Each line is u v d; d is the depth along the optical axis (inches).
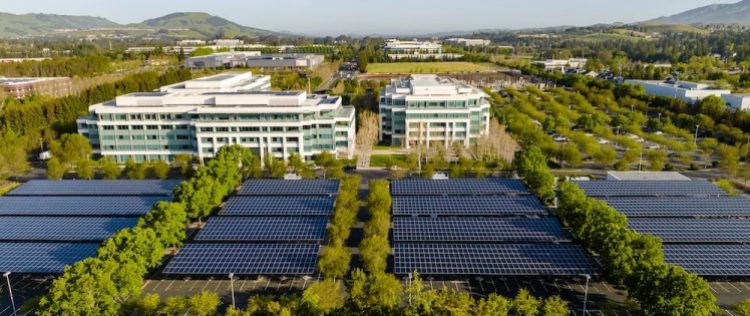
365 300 2593.5
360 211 4458.7
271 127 6038.4
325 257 3129.9
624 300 3009.4
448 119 6899.6
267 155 5851.4
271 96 6210.6
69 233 3754.9
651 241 3029.0
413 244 3469.5
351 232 3998.5
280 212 4188.0
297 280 3272.6
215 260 3289.9
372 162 6220.5
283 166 5383.9
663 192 4603.8
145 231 3196.4
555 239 3622.0
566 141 7130.9
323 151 5895.7
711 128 7509.8
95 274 2682.1
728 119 7716.5
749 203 4269.2
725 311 2893.7
